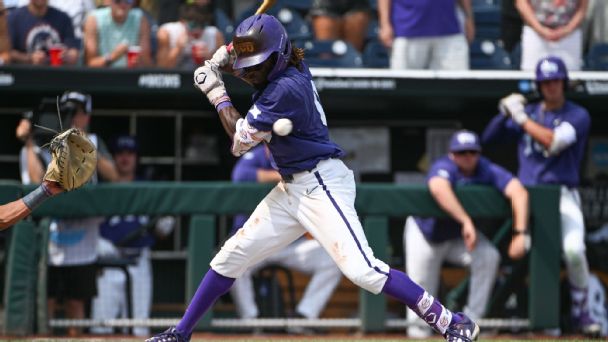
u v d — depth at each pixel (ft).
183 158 114.73
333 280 91.50
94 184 86.99
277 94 50.70
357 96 102.27
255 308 90.63
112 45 102.01
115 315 92.58
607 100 106.52
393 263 94.63
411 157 115.55
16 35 100.94
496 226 90.33
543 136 89.66
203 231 87.45
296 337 83.61
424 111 114.62
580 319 90.07
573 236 89.61
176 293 106.73
